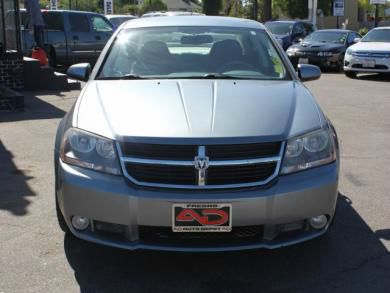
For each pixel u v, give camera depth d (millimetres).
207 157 3383
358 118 9570
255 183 3418
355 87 14297
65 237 4219
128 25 5344
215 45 5004
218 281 3633
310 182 3510
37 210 4820
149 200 3355
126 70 4703
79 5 58562
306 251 4055
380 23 52562
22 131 7902
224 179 3408
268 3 32250
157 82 4363
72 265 3814
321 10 41688
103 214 3451
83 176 3504
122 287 3539
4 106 9477
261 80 4562
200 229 3396
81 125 3703
